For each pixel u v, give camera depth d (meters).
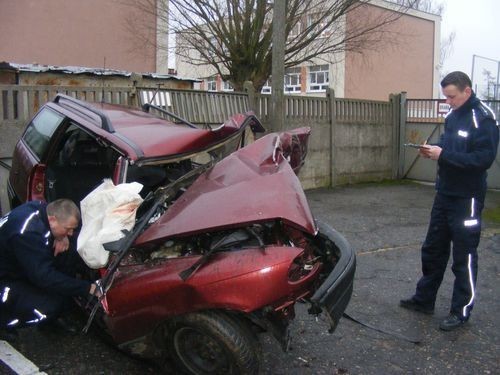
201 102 8.75
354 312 4.55
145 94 8.01
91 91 7.47
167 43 14.81
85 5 13.75
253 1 11.29
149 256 3.24
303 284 3.08
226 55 12.26
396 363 3.72
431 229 4.43
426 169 12.70
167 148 3.75
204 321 2.98
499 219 8.70
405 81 27.12
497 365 3.74
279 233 3.29
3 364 3.48
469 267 4.21
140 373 3.45
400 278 5.46
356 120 11.85
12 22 12.59
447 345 4.02
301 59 12.83
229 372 3.09
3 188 6.89
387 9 16.83
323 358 3.75
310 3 11.84
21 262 3.33
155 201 3.49
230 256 2.98
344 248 3.40
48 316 3.57
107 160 4.49
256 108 9.57
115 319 3.21
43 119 4.92
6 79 8.78
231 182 3.38
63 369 3.46
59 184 4.50
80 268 3.70
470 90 4.18
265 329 3.15
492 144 4.04
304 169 10.88
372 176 12.43
